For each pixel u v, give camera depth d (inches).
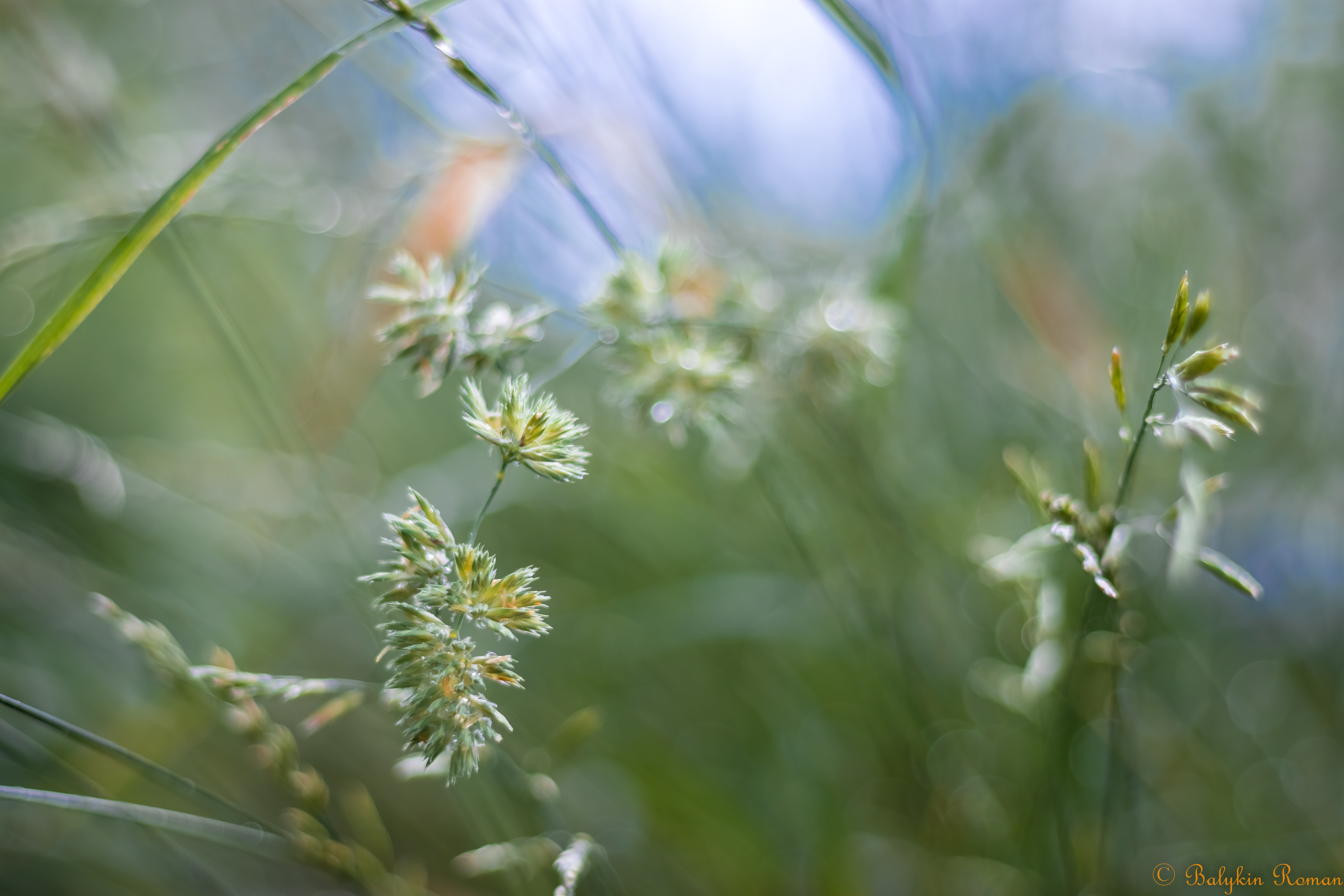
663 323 10.9
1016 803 12.8
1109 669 11.5
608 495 15.6
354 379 14.0
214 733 14.6
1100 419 13.8
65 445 15.3
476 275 10.2
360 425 17.5
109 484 15.1
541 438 9.0
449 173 12.1
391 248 12.3
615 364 11.1
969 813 12.8
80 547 15.2
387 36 11.8
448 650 8.8
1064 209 16.0
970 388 16.0
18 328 16.0
